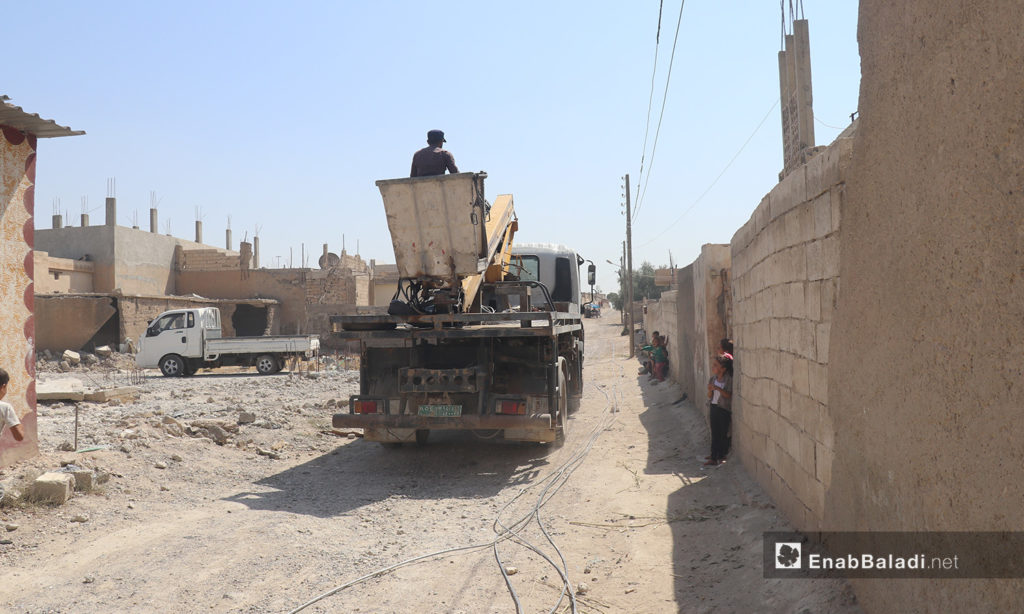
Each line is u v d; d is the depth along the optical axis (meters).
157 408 12.98
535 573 5.00
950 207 2.44
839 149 3.84
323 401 14.62
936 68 2.54
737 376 7.93
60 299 26.89
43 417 11.09
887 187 3.07
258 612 4.24
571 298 13.45
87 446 8.21
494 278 10.20
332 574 4.95
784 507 5.43
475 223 8.49
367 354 9.09
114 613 4.16
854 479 3.60
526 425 8.47
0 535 5.42
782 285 5.44
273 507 6.87
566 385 10.35
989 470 2.20
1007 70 2.06
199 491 7.35
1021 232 1.99
